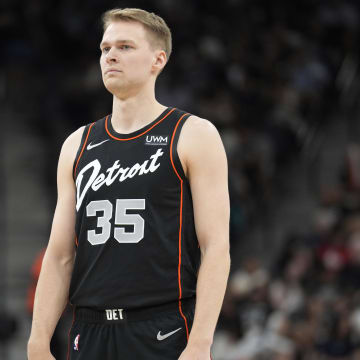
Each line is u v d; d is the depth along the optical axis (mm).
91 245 8711
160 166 8703
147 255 8531
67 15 38344
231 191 34469
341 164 39094
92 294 8641
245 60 40625
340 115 41312
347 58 42812
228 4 42594
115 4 39125
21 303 31828
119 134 8969
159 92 36688
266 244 35656
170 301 8578
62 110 37500
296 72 40875
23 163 36938
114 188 8703
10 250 33688
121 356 8508
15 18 38062
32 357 8797
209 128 8891
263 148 37250
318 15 43281
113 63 8891
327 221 34500
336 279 30328
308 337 26219
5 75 38031
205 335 8359
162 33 9094
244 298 29156
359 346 25625
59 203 9203
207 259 8578
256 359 26375
